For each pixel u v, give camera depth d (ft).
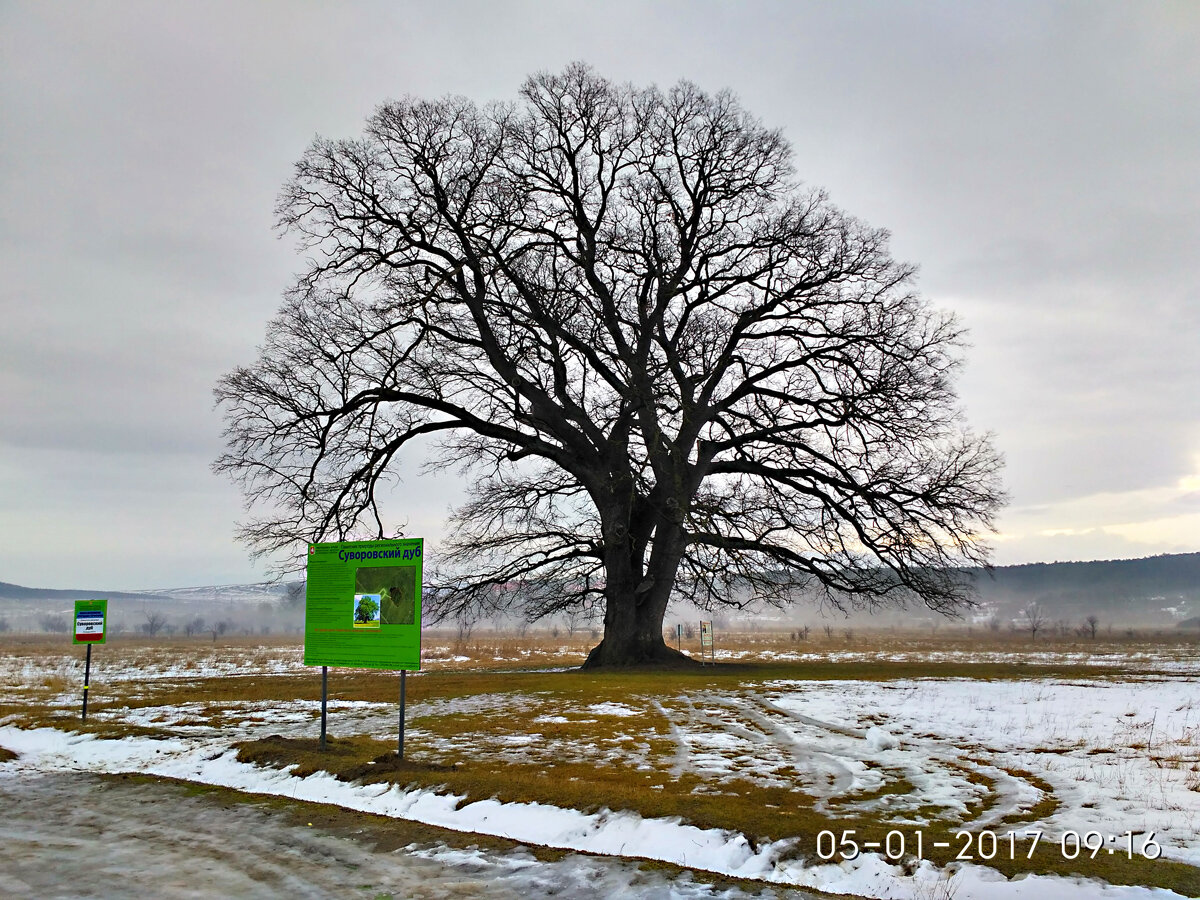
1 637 405.59
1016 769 36.78
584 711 56.49
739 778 35.12
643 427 84.74
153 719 53.42
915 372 91.45
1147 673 86.43
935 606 98.17
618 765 37.83
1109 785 32.99
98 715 55.11
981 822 27.61
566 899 21.17
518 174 92.48
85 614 54.49
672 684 73.26
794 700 61.93
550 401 93.66
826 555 97.60
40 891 21.50
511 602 110.11
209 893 21.50
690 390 93.61
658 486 94.84
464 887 22.04
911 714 54.34
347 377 89.76
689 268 99.71
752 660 132.67
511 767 37.06
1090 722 49.78
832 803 30.68
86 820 29.30
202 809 30.76
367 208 90.68
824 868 22.94
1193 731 45.83
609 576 97.14
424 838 26.55
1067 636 352.69
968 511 93.25
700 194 99.30
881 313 94.43
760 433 96.43
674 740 44.93
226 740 44.42
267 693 68.54
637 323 92.38
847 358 93.61
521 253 89.45
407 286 87.45
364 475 91.40
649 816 27.25
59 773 38.09
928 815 28.71
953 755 40.37
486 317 91.91
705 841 25.20
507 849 25.30
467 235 89.92
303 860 24.47
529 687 71.77
